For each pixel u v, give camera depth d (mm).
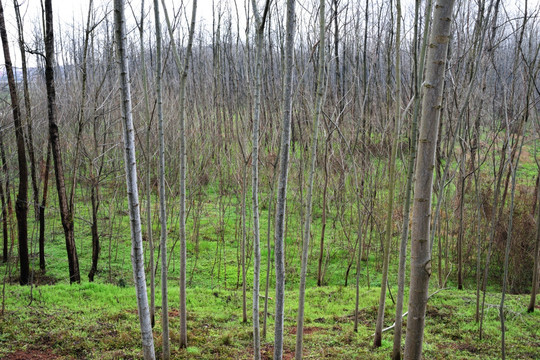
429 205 2775
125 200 17031
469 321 8891
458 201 12695
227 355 7117
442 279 12195
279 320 4172
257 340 5242
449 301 10148
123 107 3660
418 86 5500
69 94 17656
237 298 10867
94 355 6801
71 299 9938
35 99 16516
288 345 7742
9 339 7148
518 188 14672
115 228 16500
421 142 2754
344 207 12539
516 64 7910
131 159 3750
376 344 7527
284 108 3967
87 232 16422
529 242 12172
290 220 15461
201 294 10945
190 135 14719
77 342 7223
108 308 9391
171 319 8812
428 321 8969
